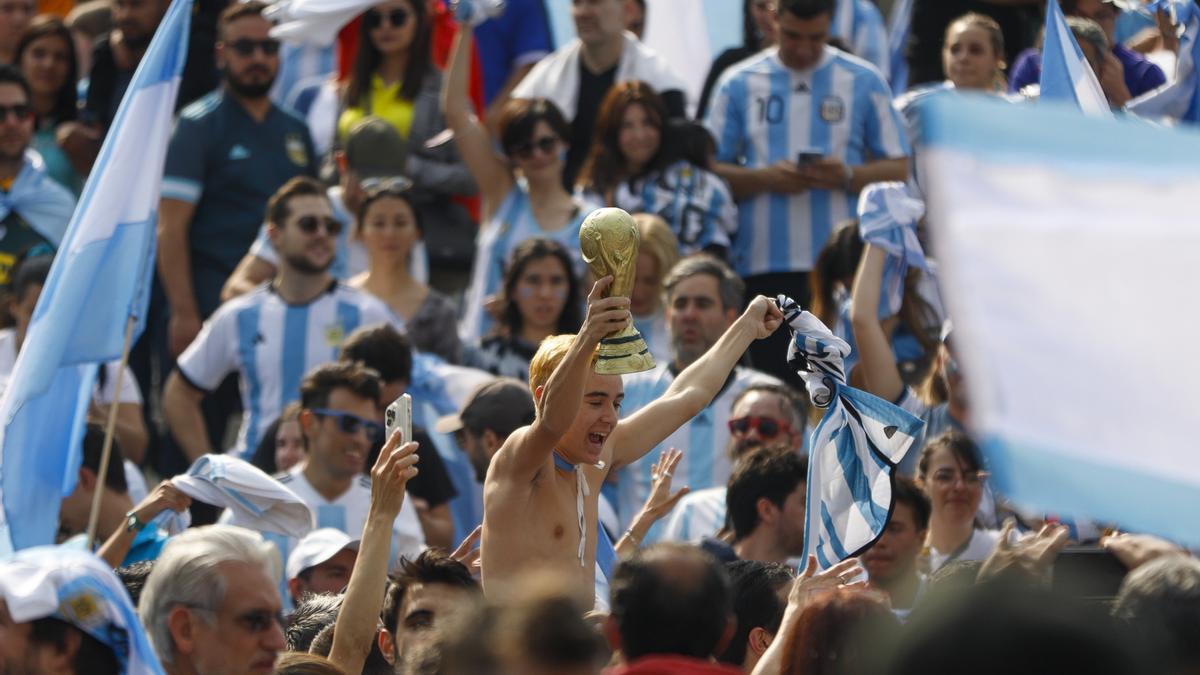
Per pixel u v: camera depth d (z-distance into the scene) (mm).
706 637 10766
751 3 31094
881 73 30156
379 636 14320
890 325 23188
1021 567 11844
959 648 7234
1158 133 7125
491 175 27625
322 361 24984
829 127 27453
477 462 21734
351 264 27422
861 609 10914
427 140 29172
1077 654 7152
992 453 7133
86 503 19922
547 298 24672
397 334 23109
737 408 21203
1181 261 7070
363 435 21031
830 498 14586
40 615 11227
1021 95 22484
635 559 11008
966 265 7117
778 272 27219
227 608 12312
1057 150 7125
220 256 28312
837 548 14422
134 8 30781
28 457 17312
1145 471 7051
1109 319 7105
